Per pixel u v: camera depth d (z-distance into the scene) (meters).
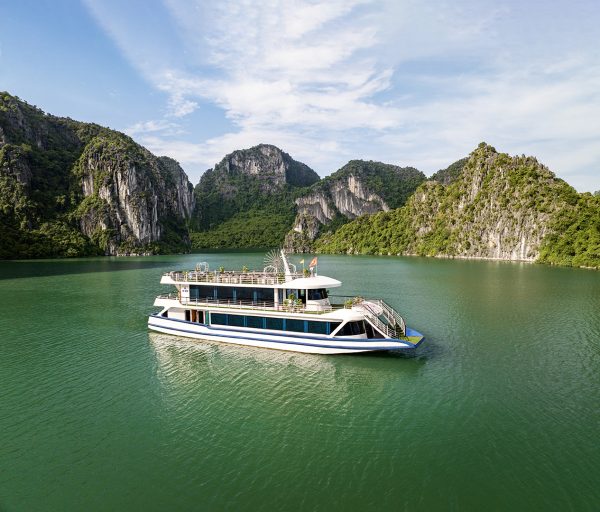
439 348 39.09
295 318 36.72
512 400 28.08
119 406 27.48
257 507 17.95
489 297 67.81
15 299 69.12
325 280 38.22
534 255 162.75
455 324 48.44
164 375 32.56
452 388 30.03
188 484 19.56
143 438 23.55
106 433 24.12
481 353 37.62
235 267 135.00
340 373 32.56
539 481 19.58
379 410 26.67
